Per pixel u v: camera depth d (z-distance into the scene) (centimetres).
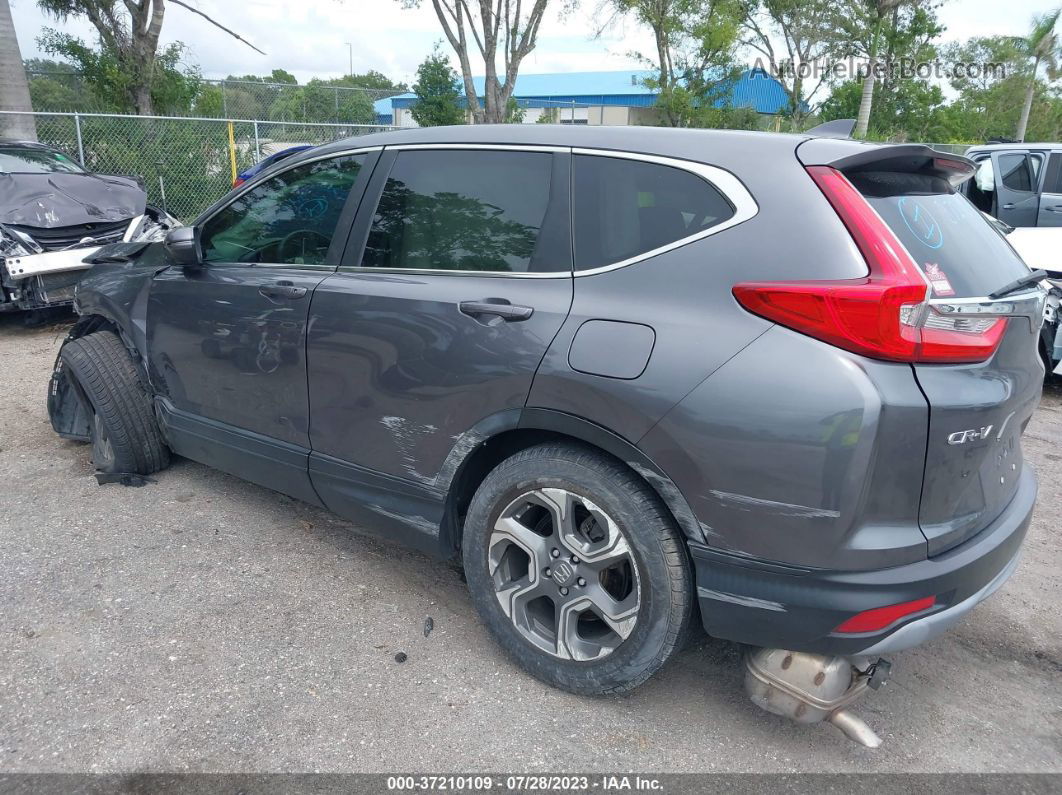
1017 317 224
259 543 363
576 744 243
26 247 751
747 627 221
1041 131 4381
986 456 222
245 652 282
